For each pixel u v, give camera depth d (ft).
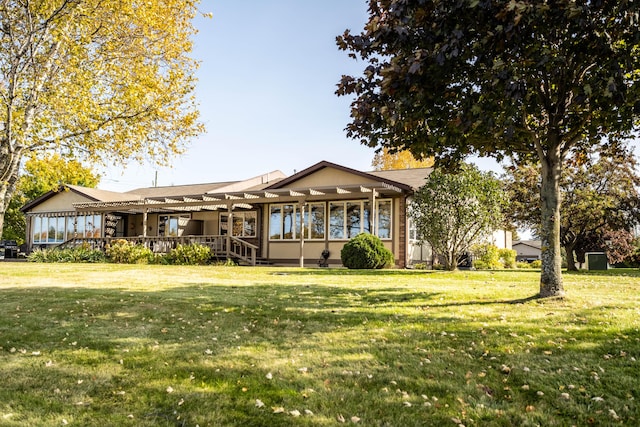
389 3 18.78
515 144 25.16
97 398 12.62
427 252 69.31
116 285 34.32
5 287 32.78
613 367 14.30
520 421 11.12
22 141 37.68
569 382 13.34
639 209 56.44
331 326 20.21
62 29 38.65
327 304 25.39
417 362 15.14
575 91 18.01
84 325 20.80
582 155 30.12
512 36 15.92
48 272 46.29
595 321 19.48
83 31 40.47
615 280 37.04
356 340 17.83
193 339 18.40
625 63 17.88
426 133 21.79
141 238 74.38
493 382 13.48
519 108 18.86
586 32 17.20
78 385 13.53
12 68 37.24
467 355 15.74
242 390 13.01
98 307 24.70
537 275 42.06
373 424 10.93
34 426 10.81
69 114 39.04
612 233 62.28
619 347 15.97
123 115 41.65
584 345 16.35
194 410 11.76
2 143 38.63
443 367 14.67
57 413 11.60
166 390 13.08
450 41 16.69
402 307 24.13
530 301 24.47
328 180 68.95
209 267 55.42
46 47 40.06
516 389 13.01
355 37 20.35
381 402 12.12
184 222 82.17
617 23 17.83
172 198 71.77
